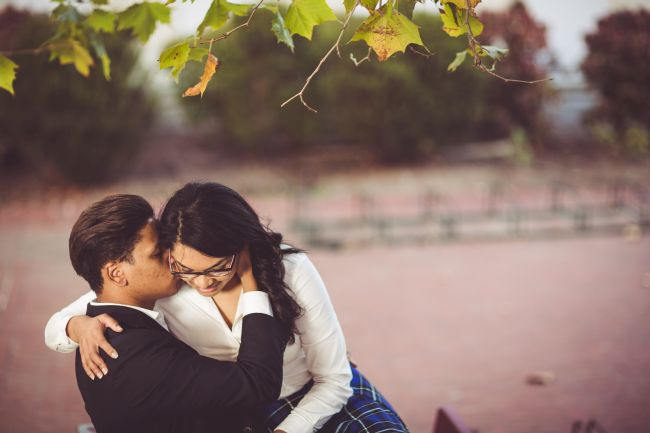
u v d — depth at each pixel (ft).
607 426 14.65
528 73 44.50
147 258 6.01
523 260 26.48
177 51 5.91
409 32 5.57
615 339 19.11
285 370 6.89
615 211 32.40
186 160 44.91
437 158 44.78
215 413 6.67
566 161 43.19
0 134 37.11
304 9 5.73
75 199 36.52
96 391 6.01
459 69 40.24
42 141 37.29
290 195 37.09
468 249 27.96
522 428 14.66
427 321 20.76
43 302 22.71
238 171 42.45
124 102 37.52
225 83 41.39
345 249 28.19
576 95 53.31
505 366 17.65
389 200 35.78
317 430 7.00
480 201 35.12
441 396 16.20
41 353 18.93
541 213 32.37
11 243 29.43
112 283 6.18
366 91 40.55
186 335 6.81
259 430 6.88
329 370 6.81
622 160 43.06
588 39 44.16
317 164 43.65
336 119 42.04
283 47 40.78
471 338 19.45
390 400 16.05
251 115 42.45
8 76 7.47
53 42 8.07
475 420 15.03
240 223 5.90
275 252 6.32
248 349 6.07
